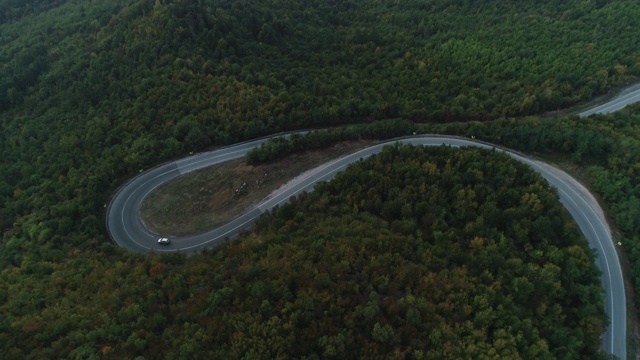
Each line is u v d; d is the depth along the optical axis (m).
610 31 172.25
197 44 162.25
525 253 97.44
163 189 136.12
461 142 140.00
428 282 83.31
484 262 90.69
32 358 80.00
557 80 156.12
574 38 173.25
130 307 85.94
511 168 112.38
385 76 171.12
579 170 127.44
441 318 77.69
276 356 70.88
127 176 139.62
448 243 94.62
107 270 102.94
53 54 177.00
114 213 130.88
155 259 104.19
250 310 78.25
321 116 150.62
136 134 144.50
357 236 94.81
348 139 142.75
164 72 153.25
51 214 123.88
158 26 160.75
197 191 134.75
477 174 109.62
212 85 151.62
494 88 159.50
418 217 103.06
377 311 77.00
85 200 127.75
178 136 144.00
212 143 146.25
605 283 104.38
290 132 151.00
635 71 156.00
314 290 80.06
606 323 93.69
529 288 87.50
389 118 154.12
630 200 112.88
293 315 75.44
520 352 78.12
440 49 181.62
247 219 124.94
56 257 110.75
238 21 177.38
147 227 127.69
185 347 73.62
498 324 79.81
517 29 184.25
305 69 170.75
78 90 156.00
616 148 124.50
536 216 102.94
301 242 96.50
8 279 104.44
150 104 148.50
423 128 144.88
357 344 73.19
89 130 145.25
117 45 164.75
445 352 73.62
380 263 87.06
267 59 171.75
